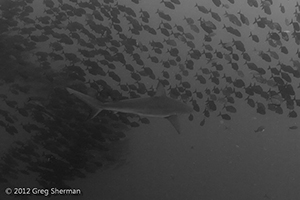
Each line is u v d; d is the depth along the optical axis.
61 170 10.18
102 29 10.19
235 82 9.05
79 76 9.78
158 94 6.33
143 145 14.91
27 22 10.96
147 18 9.92
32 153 9.66
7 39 11.04
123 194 11.96
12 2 11.14
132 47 10.16
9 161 9.91
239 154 14.15
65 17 10.59
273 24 8.43
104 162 12.85
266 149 14.40
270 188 12.04
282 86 8.30
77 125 10.28
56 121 9.81
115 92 9.18
